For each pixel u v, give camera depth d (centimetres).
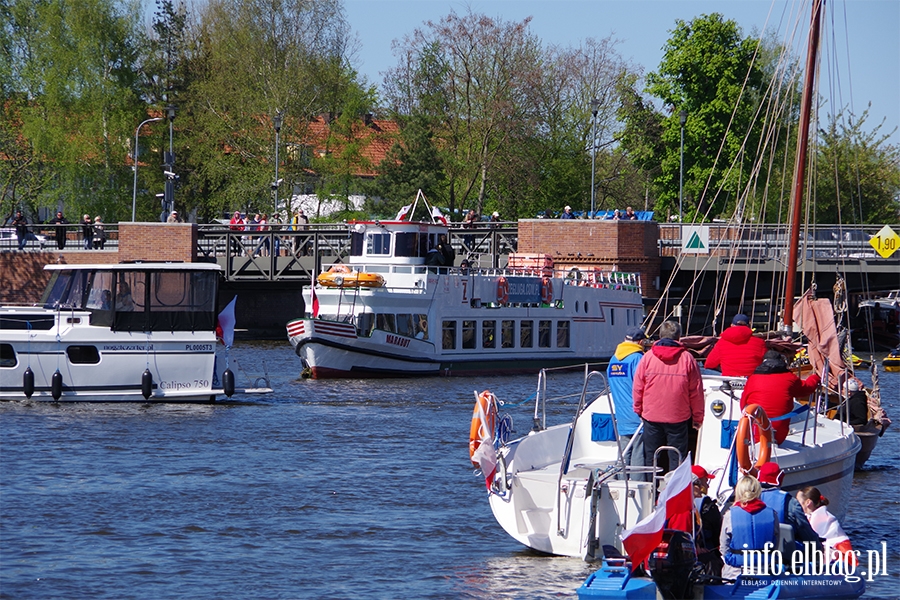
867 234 12925
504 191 18312
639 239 12581
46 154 15762
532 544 3431
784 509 3083
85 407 6825
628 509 3281
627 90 18462
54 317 6975
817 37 6028
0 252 13500
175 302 7069
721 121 16638
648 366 3319
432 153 17362
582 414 3856
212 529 3916
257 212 17350
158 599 3120
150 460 5212
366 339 9081
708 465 3541
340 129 17462
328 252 13612
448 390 8369
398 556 3569
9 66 16162
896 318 14550
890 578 3378
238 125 17275
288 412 6944
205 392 7162
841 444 3850
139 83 17225
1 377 6931
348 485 4672
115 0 16638
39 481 4688
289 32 17725
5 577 3309
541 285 10269
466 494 4516
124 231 13212
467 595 3155
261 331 14238
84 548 3647
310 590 3206
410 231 9731
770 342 3716
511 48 16912
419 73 17425
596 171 19138
